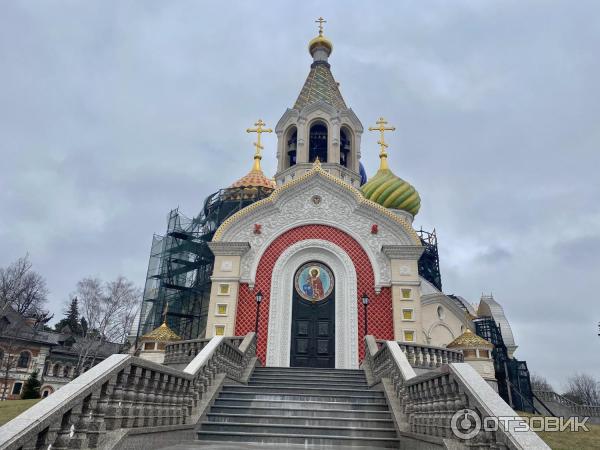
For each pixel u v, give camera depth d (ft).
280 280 74.59
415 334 67.62
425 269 122.42
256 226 77.87
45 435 18.07
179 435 32.12
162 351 77.05
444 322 90.94
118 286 156.25
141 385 26.73
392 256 72.95
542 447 17.25
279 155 98.07
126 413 24.73
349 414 38.65
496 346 99.19
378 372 47.98
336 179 80.23
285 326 72.08
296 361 69.97
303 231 78.02
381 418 37.93
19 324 151.53
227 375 46.68
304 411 39.22
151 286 124.36
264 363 68.95
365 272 74.38
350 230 77.25
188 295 109.09
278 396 42.96
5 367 136.87
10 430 16.67
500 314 125.80
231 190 116.88
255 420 37.45
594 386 237.04
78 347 155.74
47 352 148.56
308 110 96.99
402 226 76.07
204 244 111.55
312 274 75.77
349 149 99.35
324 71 109.70
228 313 70.69
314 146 97.71
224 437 34.71
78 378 21.53
